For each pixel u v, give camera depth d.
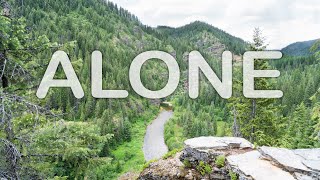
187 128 66.06
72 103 68.44
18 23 9.51
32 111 9.05
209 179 9.27
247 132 19.50
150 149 59.62
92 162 10.92
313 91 79.75
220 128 75.94
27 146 9.37
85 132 10.85
